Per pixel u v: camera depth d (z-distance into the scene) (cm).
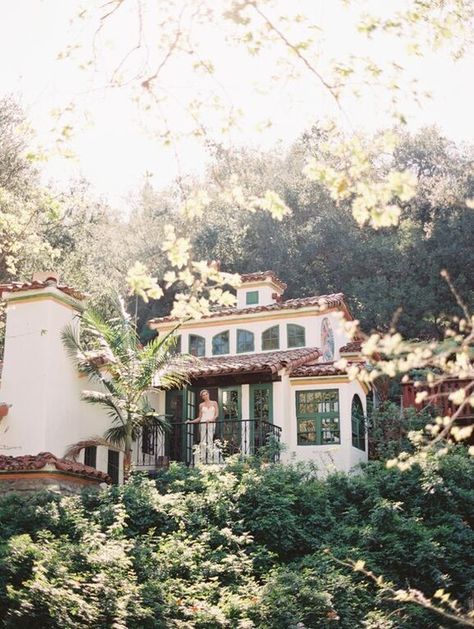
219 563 1268
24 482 1545
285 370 2016
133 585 1061
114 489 1466
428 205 4012
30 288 1752
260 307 2331
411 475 1608
